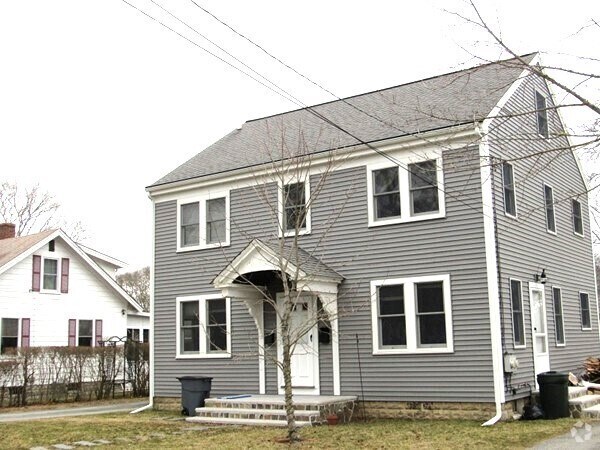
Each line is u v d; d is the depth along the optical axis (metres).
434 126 16.36
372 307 16.56
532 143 17.30
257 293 18.11
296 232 13.72
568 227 20.14
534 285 17.03
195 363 19.62
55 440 13.52
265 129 22.03
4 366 22.28
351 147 17.17
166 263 20.62
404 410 15.79
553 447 11.11
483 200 15.28
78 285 29.55
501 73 17.83
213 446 12.23
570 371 18.61
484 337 14.94
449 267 15.60
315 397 16.52
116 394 26.06
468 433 12.87
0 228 33.00
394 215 16.62
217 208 19.86
